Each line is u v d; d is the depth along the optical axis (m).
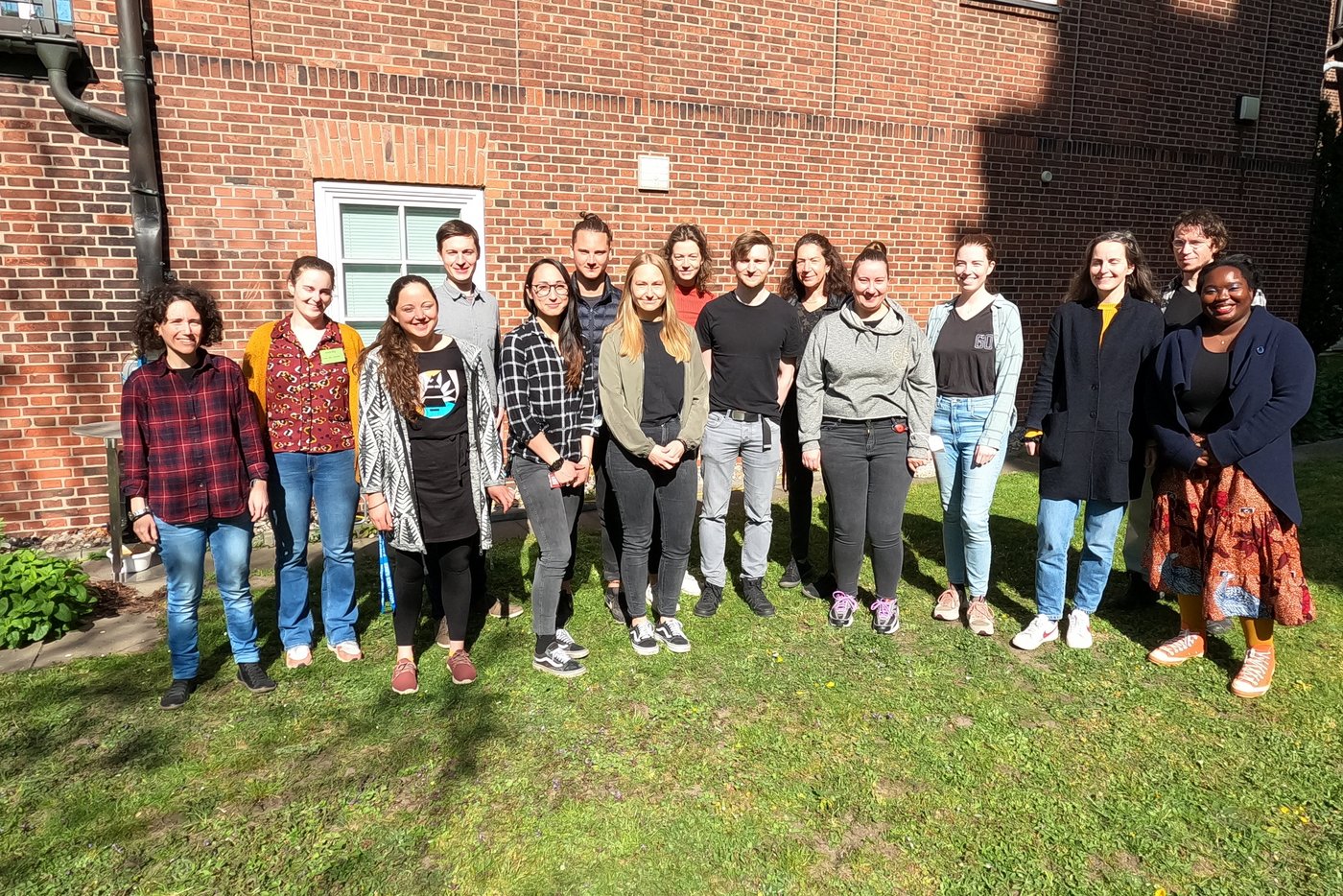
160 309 3.26
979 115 8.63
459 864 2.62
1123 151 9.41
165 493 3.37
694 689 3.67
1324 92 11.32
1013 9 8.57
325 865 2.61
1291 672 3.83
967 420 4.20
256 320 6.16
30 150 5.41
